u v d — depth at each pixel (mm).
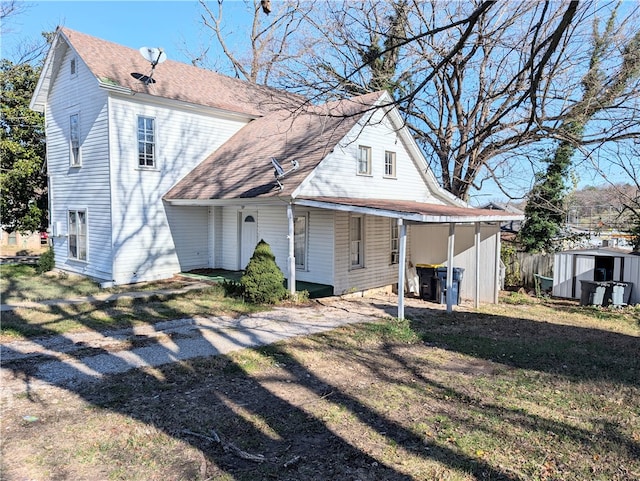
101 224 13922
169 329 8516
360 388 5676
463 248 13969
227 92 17828
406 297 14102
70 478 3539
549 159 17719
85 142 14453
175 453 3961
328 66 16859
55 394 5246
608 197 17156
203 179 14398
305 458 3922
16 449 3965
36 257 24250
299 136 14250
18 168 19469
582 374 6398
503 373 6402
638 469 3814
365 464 3834
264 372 6203
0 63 20156
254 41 24078
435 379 6090
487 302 13414
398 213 9555
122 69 14523
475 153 18047
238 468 3750
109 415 4691
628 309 12422
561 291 14391
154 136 14367
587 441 4312
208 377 5930
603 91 13656
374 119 13969
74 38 14617
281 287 11406
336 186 12656
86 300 10797
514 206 24812
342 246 12875
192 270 15445
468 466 3811
